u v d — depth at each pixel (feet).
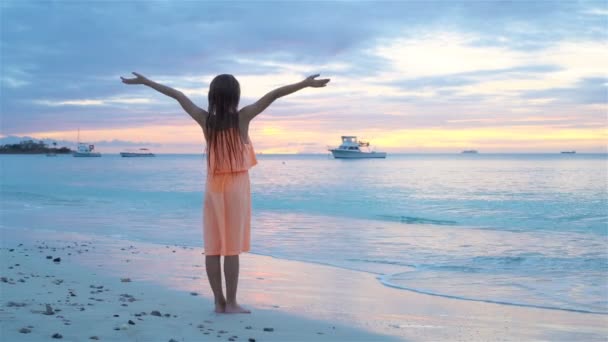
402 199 70.28
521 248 32.89
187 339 11.63
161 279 20.68
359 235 38.83
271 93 13.29
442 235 38.99
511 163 251.39
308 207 62.08
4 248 29.71
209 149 13.41
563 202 63.57
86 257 26.71
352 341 12.91
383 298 19.53
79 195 79.25
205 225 14.24
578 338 14.67
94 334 11.54
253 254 30.37
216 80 13.29
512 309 18.43
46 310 13.61
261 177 133.69
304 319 14.89
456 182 102.47
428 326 15.17
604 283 23.16
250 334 12.51
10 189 91.61
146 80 13.71
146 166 257.34
